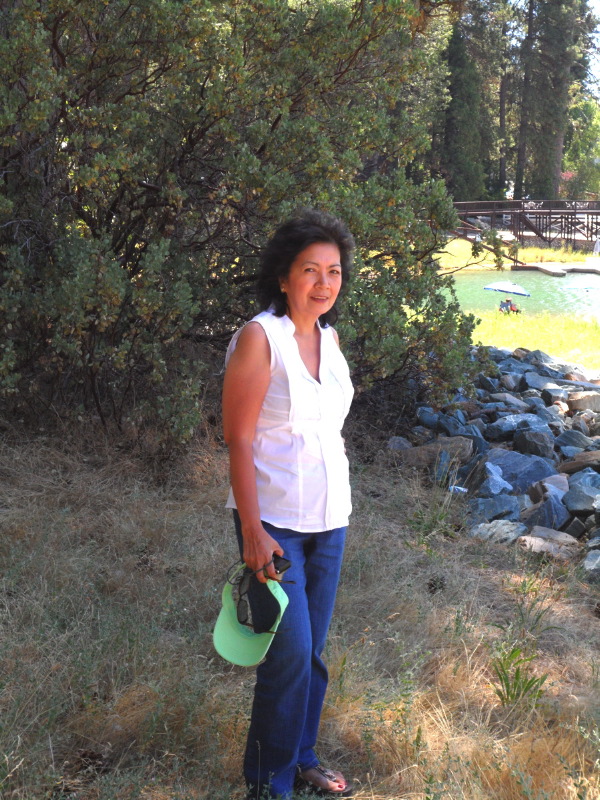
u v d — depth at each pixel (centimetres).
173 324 553
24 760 257
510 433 700
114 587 380
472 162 4159
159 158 570
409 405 716
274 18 566
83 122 491
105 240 492
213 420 593
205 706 293
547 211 3488
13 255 488
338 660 329
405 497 543
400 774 277
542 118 4912
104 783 255
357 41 587
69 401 562
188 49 511
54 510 444
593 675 350
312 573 255
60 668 307
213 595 372
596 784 277
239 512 237
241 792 261
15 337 531
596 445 683
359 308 568
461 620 375
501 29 4488
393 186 633
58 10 498
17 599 353
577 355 1153
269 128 559
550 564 464
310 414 243
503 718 313
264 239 586
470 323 645
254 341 237
